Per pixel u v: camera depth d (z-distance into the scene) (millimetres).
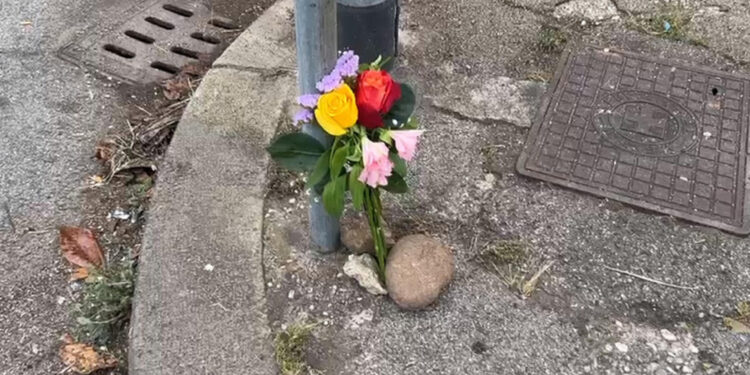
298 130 2355
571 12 2939
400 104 1674
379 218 1838
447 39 2789
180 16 3109
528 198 2223
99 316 2041
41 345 2006
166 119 2629
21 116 2629
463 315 1903
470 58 2715
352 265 1946
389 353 1817
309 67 1723
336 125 1570
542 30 2850
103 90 2752
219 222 2090
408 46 2746
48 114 2645
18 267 2186
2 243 2240
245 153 2287
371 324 1876
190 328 1843
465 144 2383
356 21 2367
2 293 2119
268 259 2020
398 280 1869
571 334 1873
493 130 2441
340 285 1961
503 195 2229
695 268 2045
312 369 1775
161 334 1830
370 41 2430
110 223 2324
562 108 2510
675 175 2283
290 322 1876
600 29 2865
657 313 1934
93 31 2998
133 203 2379
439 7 2939
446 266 1916
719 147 2375
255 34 2748
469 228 2129
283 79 2547
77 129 2604
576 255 2068
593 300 1955
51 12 3080
